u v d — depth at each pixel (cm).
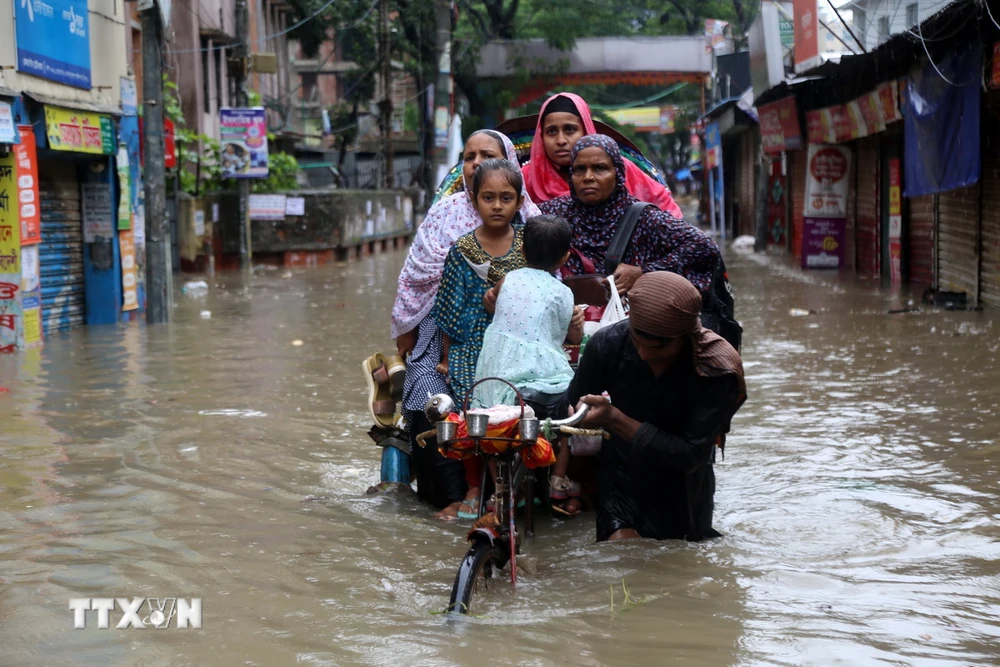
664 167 8119
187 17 2780
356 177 4400
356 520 561
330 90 4741
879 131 1661
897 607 427
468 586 427
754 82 2400
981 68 1154
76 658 379
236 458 690
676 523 516
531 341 534
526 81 4128
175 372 1033
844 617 417
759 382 943
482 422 443
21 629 404
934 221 1588
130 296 1535
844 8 1630
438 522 562
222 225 2553
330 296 1842
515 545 475
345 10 3475
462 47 3938
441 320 582
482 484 488
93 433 755
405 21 3559
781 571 469
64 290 1423
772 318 1400
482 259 573
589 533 543
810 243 2159
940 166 1301
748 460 679
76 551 499
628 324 483
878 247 1945
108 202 1471
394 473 621
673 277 451
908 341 1147
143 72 1439
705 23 4184
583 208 591
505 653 383
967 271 1466
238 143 2477
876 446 704
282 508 580
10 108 1145
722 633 402
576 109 643
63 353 1169
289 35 3506
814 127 2067
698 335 464
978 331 1192
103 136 1423
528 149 688
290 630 405
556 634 401
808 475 639
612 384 485
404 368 617
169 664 374
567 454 563
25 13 1205
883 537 518
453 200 610
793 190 2661
